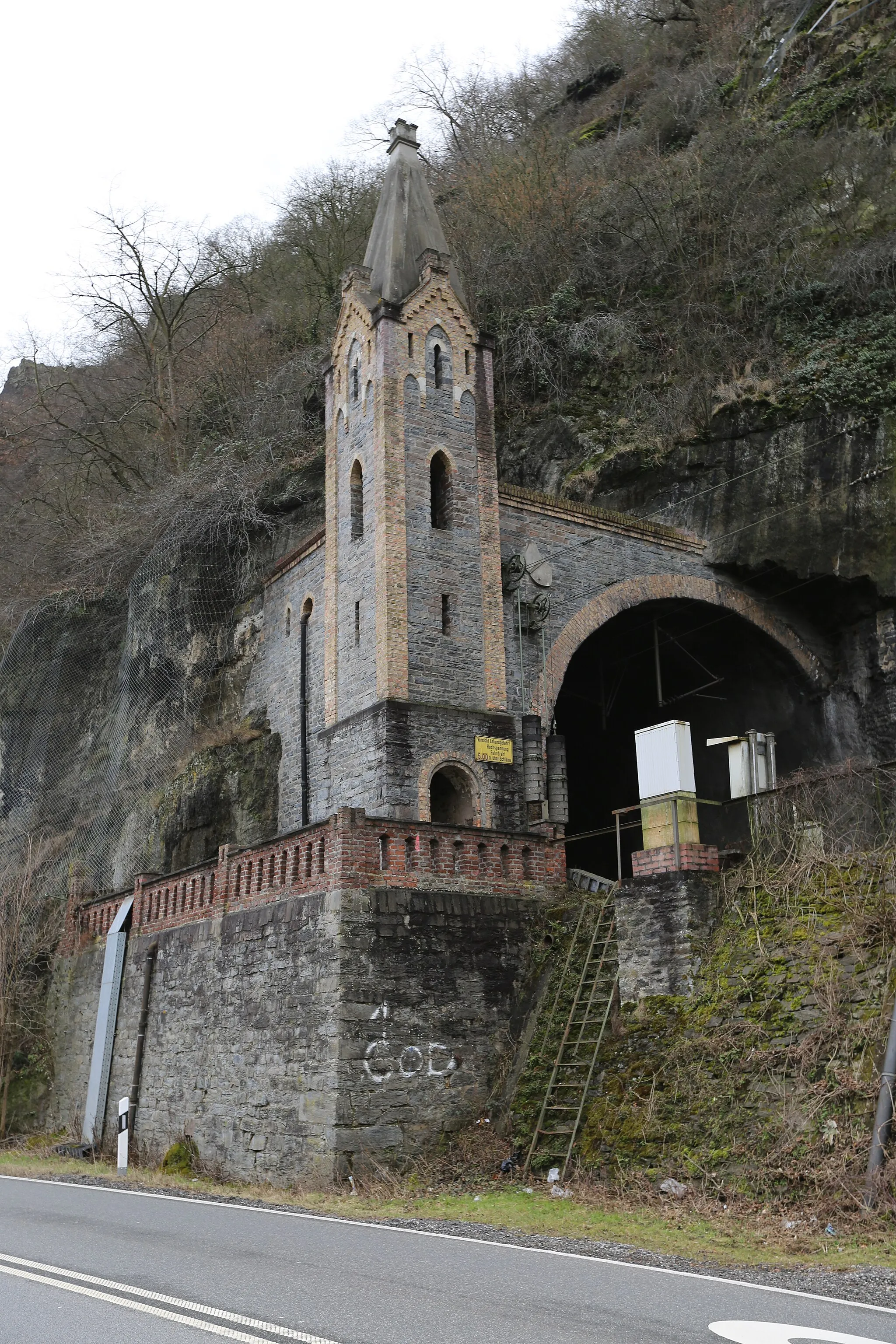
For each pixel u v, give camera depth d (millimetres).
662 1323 7184
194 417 43562
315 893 18875
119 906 26656
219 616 33250
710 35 45281
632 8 52500
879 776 16953
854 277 30469
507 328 35281
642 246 36562
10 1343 6547
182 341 48031
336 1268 9062
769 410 29609
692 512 30062
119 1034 24844
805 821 17031
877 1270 9586
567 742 34344
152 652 34438
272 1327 6879
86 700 37656
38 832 35688
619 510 31188
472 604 23922
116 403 47156
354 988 17844
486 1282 8570
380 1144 17375
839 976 14258
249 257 50375
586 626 26266
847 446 28594
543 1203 14289
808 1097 13344
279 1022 19125
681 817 17188
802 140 35062
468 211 41062
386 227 26922
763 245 33844
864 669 29281
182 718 32562
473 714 23172
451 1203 14883
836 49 36438
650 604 28141
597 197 39031
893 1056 12430
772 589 29719
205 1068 21156
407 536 23500
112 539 38500
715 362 32000
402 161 27781
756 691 31234
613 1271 9219
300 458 34750
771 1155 13047
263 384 41125
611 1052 16547
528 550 25688
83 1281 8359
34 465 48438
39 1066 28672
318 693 27109
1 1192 15891
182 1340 6547
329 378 26562
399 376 24297
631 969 17219
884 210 31906
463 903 19328
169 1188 17000
